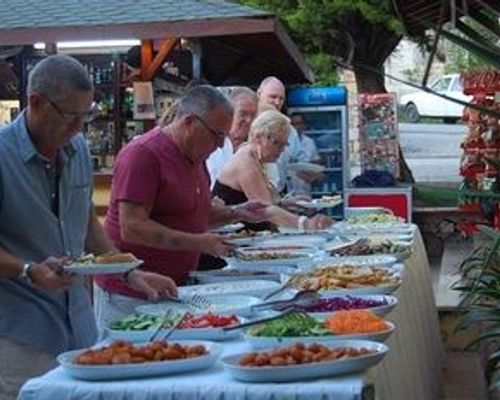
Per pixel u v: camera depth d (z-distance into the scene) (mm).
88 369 2811
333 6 13508
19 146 3535
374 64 14102
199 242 4246
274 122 5844
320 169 8930
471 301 6043
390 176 11578
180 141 4301
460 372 6875
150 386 2756
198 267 4926
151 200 4223
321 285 4121
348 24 13875
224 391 2707
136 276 3826
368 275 4289
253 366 2779
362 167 13000
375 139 12984
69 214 3682
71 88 3438
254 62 11562
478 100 10859
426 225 12125
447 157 17594
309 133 11789
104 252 4012
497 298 5379
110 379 2828
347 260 5125
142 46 8898
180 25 8602
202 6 8852
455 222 11977
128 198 4180
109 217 4324
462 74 11109
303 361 2791
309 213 6984
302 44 14461
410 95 17938
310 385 2707
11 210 3520
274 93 7988
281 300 3799
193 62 9070
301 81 13062
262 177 5922
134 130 9391
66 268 3391
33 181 3547
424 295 6258
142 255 4277
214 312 3609
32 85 3475
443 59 8219
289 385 2715
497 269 5160
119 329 3354
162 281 3848
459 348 7379
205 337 3299
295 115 11750
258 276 4605
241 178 5867
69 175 3678
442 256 10906
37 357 3559
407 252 5426
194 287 4195
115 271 3461
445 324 7391
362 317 3289
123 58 9367
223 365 2916
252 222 6000
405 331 4328
